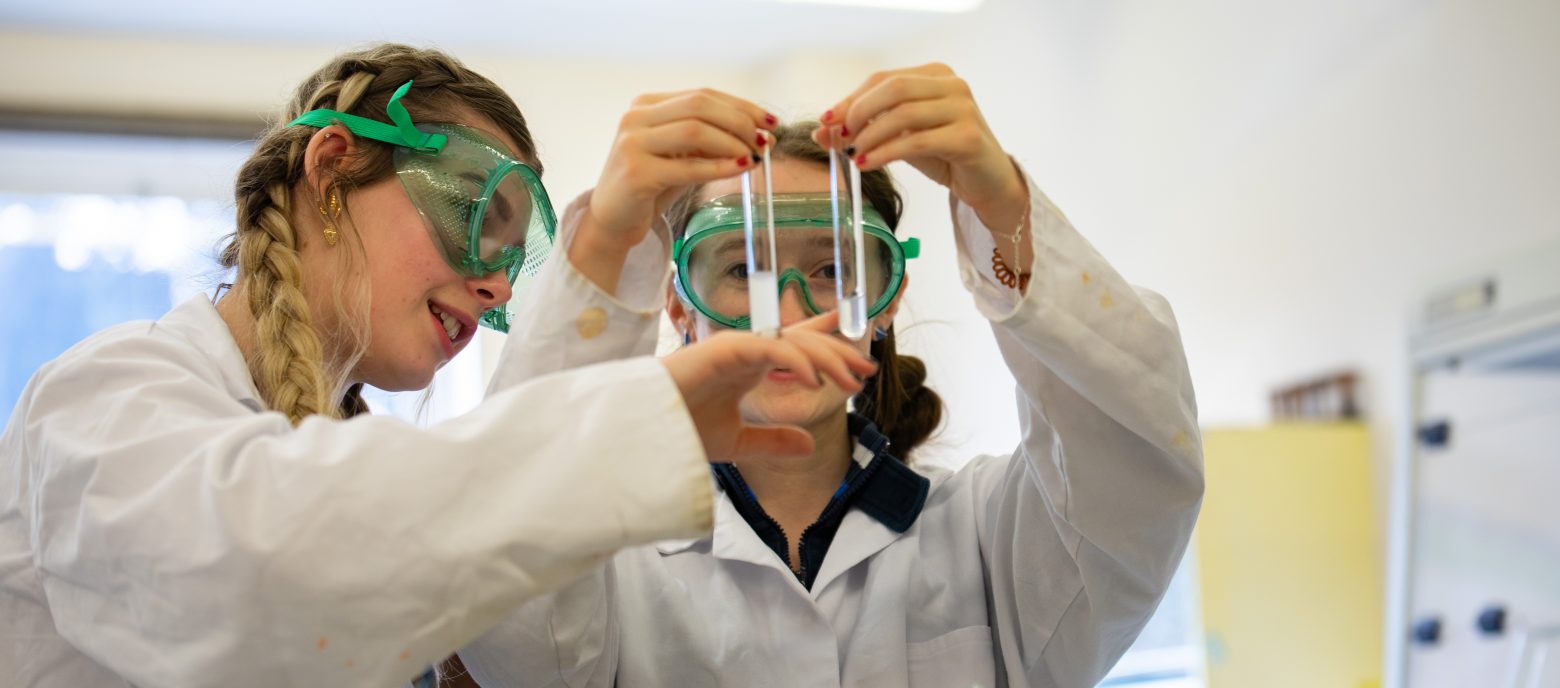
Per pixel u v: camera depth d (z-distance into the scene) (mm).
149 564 836
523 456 842
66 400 985
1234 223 3426
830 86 4703
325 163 1227
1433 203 2785
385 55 1354
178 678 835
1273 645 2955
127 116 4258
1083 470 1126
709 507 838
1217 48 3469
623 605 1293
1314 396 3141
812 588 1290
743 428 965
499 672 1199
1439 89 2777
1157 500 1132
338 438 850
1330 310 3111
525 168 1287
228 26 4297
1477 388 2562
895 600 1277
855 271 1050
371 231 1230
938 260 4215
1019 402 1175
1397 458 2746
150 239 4320
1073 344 1026
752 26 4496
